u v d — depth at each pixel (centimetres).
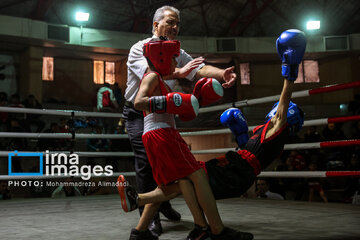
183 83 1266
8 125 802
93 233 212
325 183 769
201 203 166
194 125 1158
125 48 1352
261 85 1574
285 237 186
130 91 235
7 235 208
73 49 1346
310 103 1553
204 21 1467
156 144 173
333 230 203
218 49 1433
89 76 1484
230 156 179
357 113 922
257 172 177
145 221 183
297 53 164
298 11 1446
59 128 789
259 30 1530
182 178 172
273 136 178
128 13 1379
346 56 1511
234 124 202
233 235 167
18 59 1362
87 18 1238
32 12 1268
